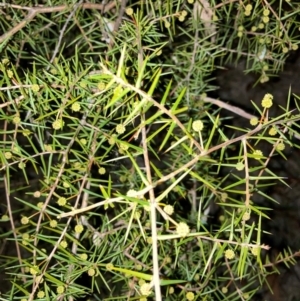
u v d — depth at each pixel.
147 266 0.45
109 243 0.49
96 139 0.43
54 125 0.37
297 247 0.75
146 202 0.25
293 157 0.77
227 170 0.72
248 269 0.60
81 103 0.38
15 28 0.44
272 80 0.77
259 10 0.57
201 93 0.59
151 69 0.41
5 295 0.41
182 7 0.53
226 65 0.78
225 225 0.37
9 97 0.38
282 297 0.73
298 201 0.76
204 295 0.51
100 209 0.59
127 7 0.47
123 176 0.52
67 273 0.41
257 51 0.59
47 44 0.63
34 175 0.75
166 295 0.48
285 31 0.52
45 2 0.53
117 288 0.64
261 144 0.77
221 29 0.59
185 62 0.57
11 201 0.77
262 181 0.75
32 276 0.40
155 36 0.44
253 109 0.78
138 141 0.59
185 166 0.26
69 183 0.40
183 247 0.51
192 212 0.55
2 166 0.41
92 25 0.52
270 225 0.76
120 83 0.26
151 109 0.65
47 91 0.38
